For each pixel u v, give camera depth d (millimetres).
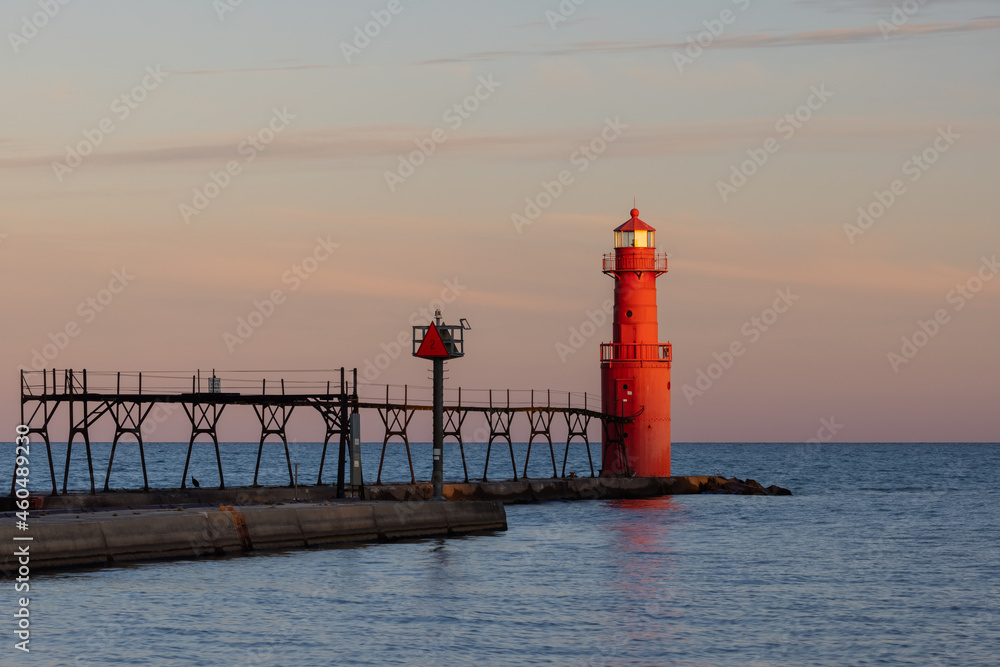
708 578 37188
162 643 26359
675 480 78625
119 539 36344
